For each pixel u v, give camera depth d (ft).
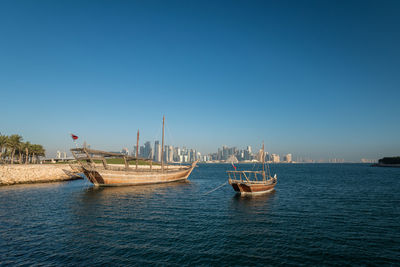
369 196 138.21
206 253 55.42
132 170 184.44
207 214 93.50
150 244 60.80
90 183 199.62
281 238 65.62
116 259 52.08
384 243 61.77
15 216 88.07
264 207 107.24
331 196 138.41
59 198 126.52
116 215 90.53
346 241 63.26
